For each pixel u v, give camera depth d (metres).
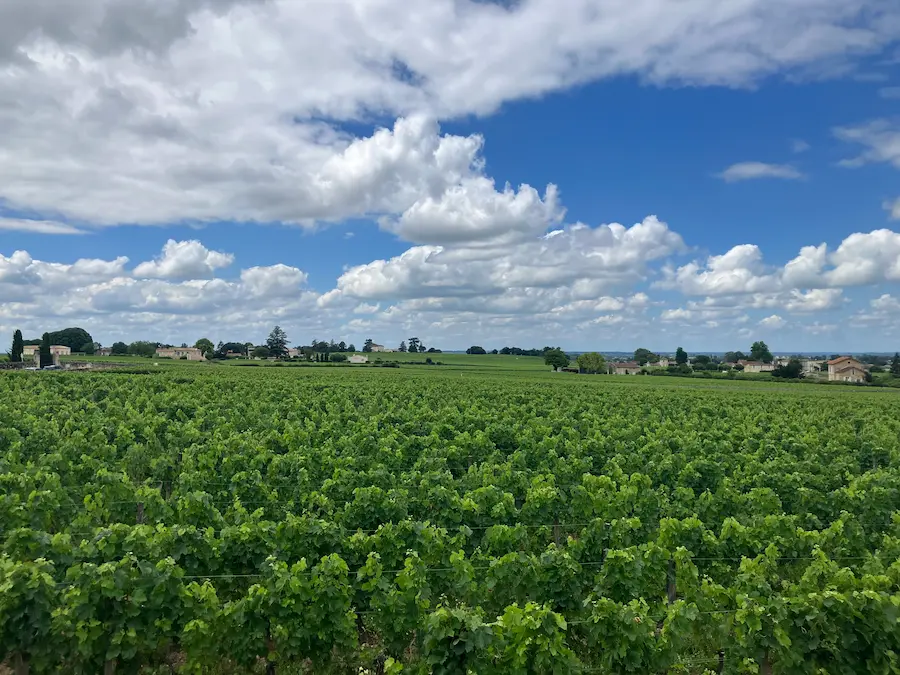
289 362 126.19
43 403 30.17
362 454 21.44
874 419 35.25
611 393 50.88
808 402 48.78
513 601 11.16
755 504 15.68
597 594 10.82
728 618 9.76
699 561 13.02
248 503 16.42
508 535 12.87
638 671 9.21
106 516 14.19
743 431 26.98
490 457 21.20
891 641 8.82
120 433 22.30
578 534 15.74
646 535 14.77
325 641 9.48
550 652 8.43
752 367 144.38
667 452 21.86
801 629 9.15
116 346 161.00
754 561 10.96
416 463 19.91
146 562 9.23
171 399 34.06
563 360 136.50
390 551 12.05
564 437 25.81
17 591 8.36
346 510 14.44
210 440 22.33
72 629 8.52
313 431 24.66
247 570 11.77
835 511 16.22
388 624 9.68
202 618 9.13
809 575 10.21
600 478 17.03
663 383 84.88
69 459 19.56
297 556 11.80
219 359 148.75
